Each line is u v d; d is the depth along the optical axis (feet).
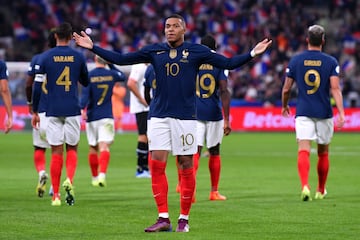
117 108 303.68
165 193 99.45
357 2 490.08
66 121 126.62
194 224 105.60
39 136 137.80
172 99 99.14
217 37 456.04
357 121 359.25
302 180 131.54
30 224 104.94
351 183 162.09
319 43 132.67
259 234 96.78
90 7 474.90
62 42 127.54
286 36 455.63
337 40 467.11
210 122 134.31
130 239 92.43
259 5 476.54
